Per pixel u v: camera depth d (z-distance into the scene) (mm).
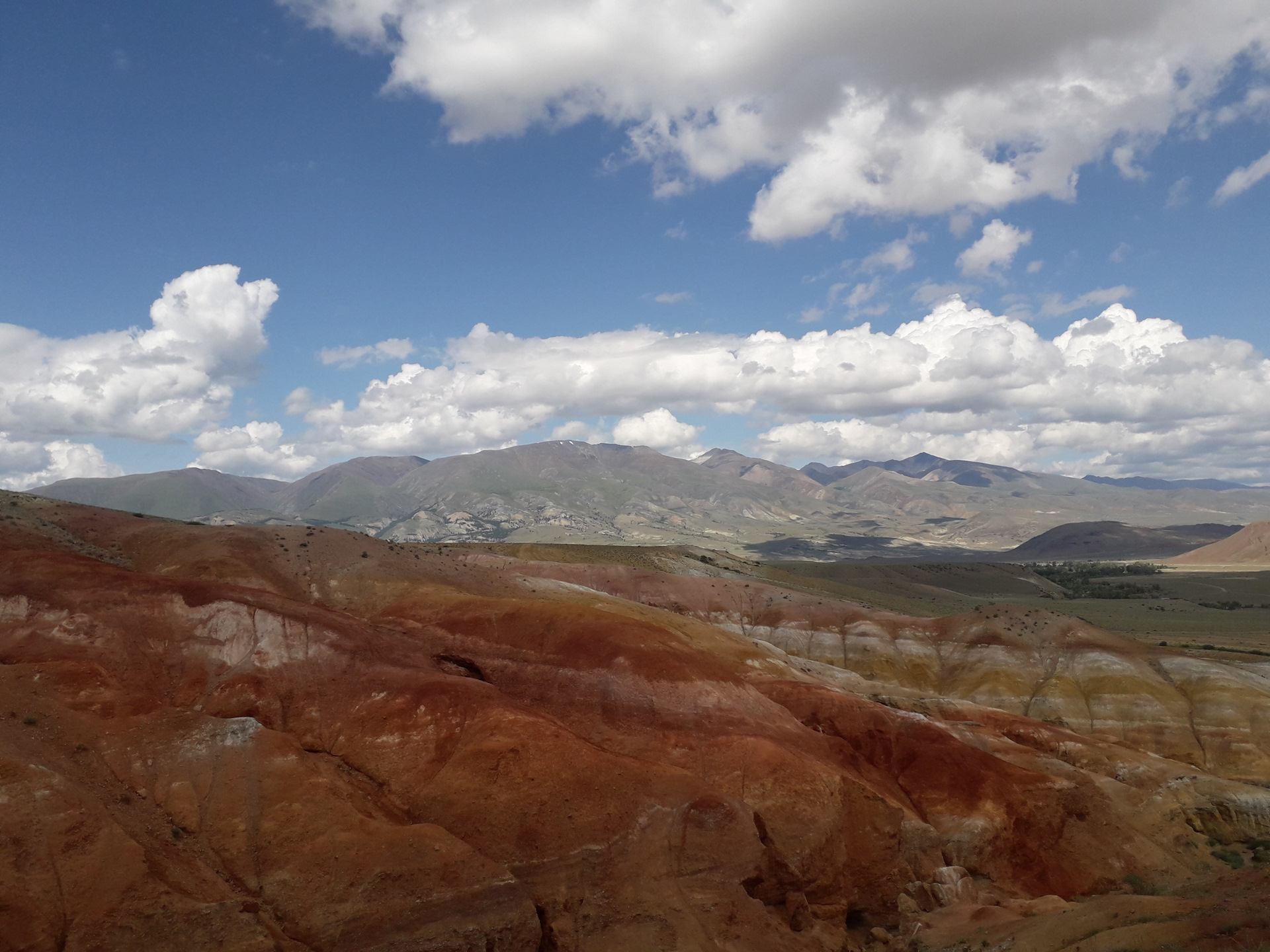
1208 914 34188
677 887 39031
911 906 45406
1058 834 54562
